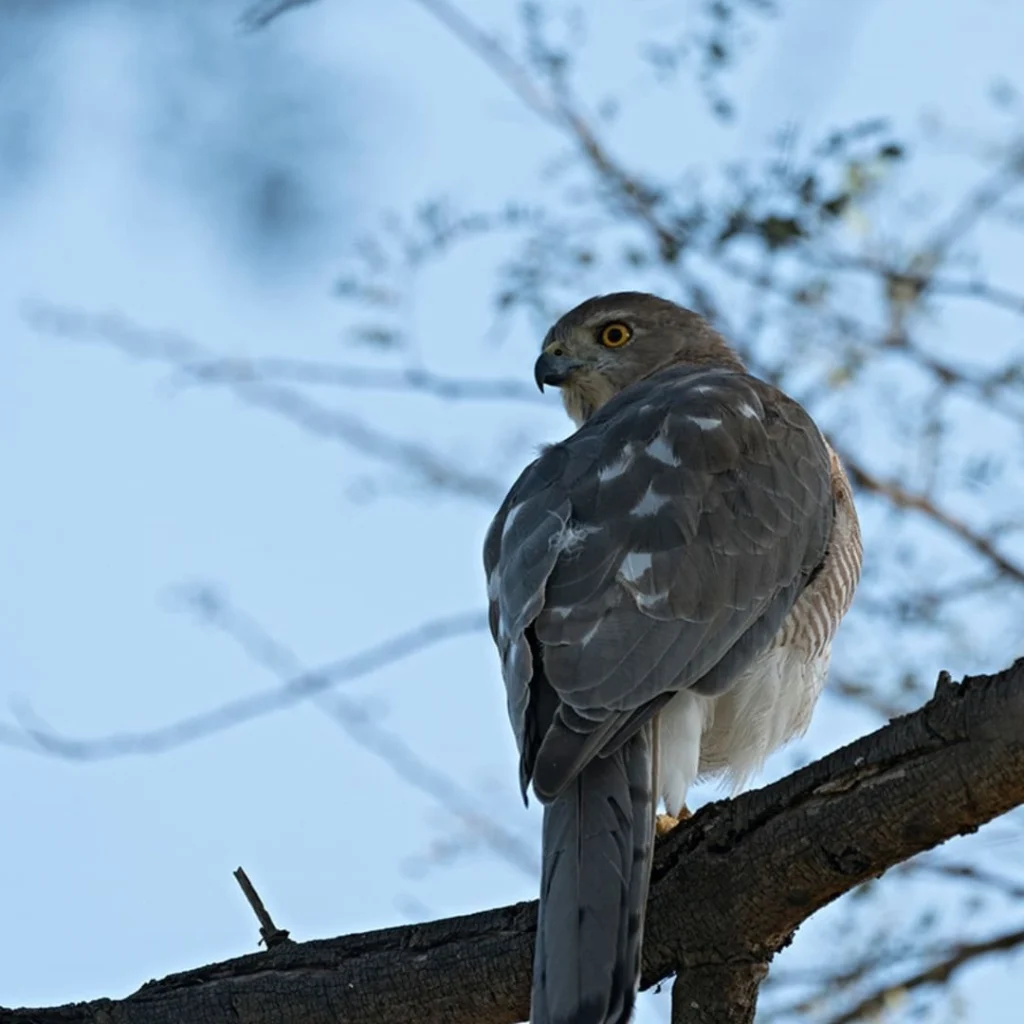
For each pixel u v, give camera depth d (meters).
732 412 11.83
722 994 9.41
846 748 8.99
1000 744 8.50
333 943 9.85
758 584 11.16
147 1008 9.91
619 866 9.30
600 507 10.89
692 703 10.77
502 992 9.53
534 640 10.33
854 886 9.15
